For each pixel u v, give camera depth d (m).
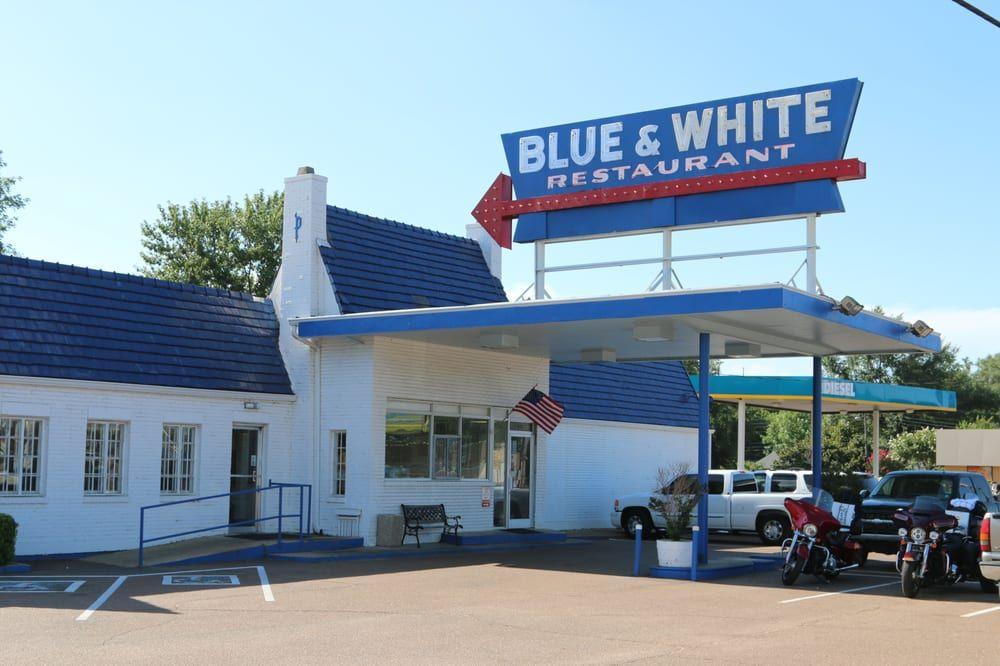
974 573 17.03
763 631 12.64
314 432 23.80
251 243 56.44
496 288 28.59
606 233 21.47
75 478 20.27
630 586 17.20
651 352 26.03
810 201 19.33
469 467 25.50
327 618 13.15
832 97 19.39
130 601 14.29
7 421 19.56
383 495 23.11
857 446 52.03
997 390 76.75
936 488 20.20
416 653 10.80
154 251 56.00
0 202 50.56
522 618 13.43
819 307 18.81
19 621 12.37
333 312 23.92
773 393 34.34
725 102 20.48
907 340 22.91
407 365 23.78
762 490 27.64
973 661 10.77
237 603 14.30
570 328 21.34
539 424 25.42
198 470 22.41
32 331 20.23
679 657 10.76
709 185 20.33
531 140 22.67
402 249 26.59
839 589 17.23
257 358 24.05
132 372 21.30
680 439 35.25
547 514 29.59
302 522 23.20
